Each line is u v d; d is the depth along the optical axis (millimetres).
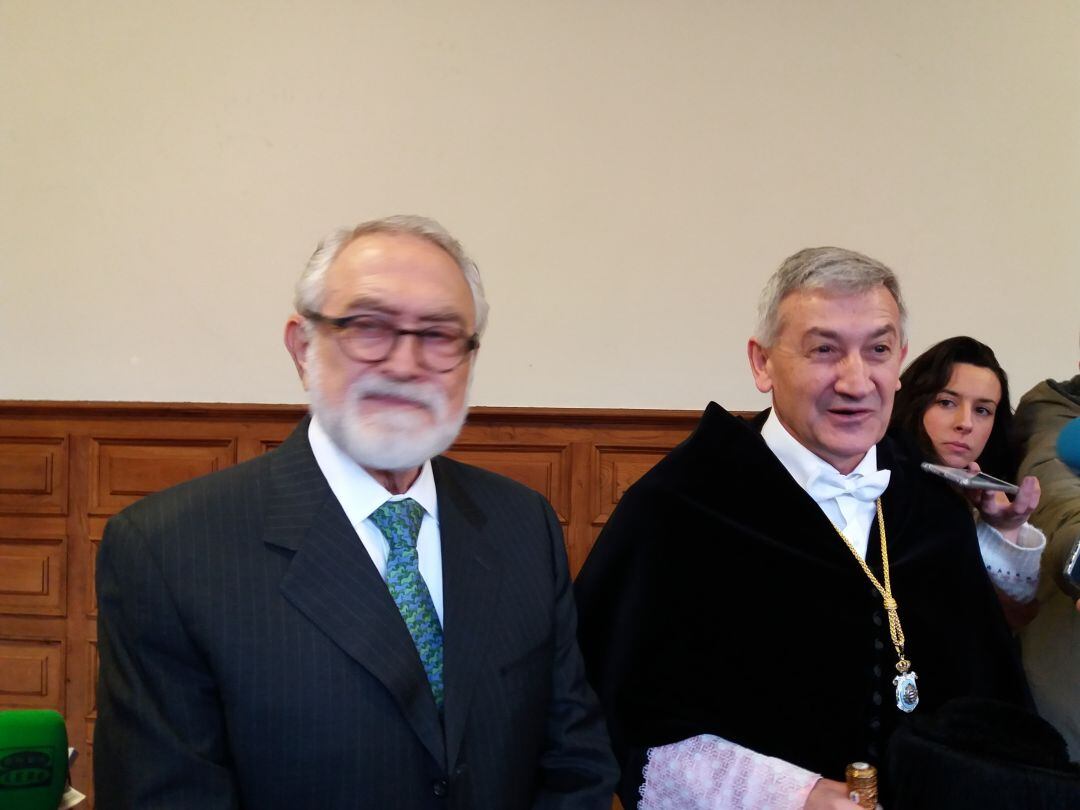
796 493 1779
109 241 4109
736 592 1752
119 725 1276
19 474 4031
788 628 1722
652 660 1779
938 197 3963
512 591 1516
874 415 1711
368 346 1368
